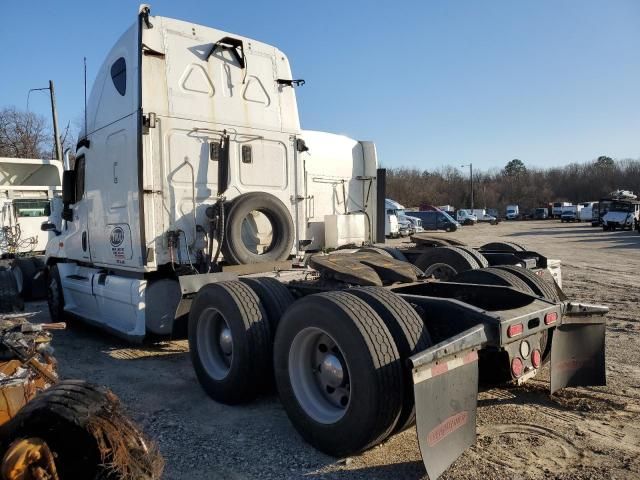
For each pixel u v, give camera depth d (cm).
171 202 612
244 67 671
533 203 10725
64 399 254
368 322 348
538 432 404
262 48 693
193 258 625
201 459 374
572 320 427
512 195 11112
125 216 632
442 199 10250
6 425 254
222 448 391
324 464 363
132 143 607
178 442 402
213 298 478
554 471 344
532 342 402
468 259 675
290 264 657
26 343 316
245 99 672
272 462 368
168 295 629
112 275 690
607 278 1371
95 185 714
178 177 616
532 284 520
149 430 424
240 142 665
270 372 463
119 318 662
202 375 499
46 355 341
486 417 434
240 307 454
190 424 437
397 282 508
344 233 936
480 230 4684
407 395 353
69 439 253
